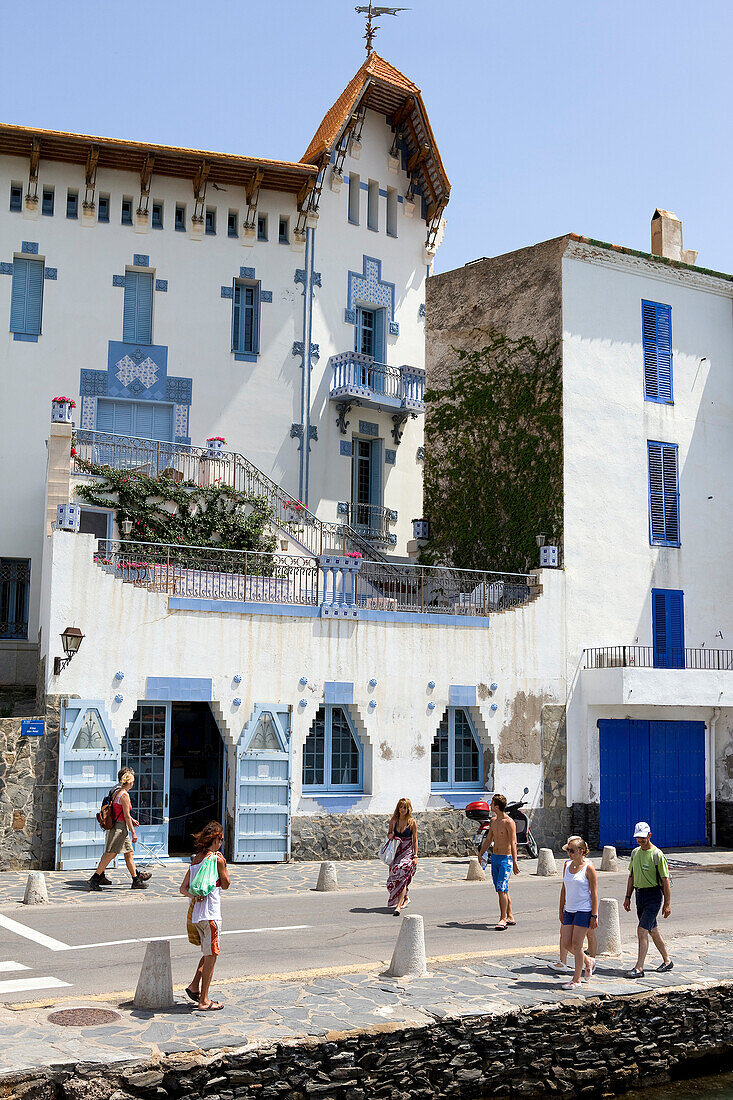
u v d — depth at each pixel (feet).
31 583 88.99
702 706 87.76
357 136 107.34
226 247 99.76
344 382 103.04
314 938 47.55
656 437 93.97
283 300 101.71
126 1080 30.63
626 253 92.63
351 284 106.32
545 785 82.17
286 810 69.82
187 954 43.52
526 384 93.50
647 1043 41.96
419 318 111.14
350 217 107.24
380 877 65.62
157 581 69.92
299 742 71.10
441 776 78.33
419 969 41.78
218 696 68.28
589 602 87.04
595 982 42.98
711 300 99.76
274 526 87.35
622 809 85.81
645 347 94.58
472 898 60.23
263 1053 32.96
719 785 91.71
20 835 61.93
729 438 99.09
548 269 92.27
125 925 48.14
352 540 95.71
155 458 88.84
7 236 92.53
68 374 92.99
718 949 50.16
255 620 70.13
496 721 80.02
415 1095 35.86
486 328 99.55
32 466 90.68
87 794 63.31
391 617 75.82
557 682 83.97
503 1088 38.01
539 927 51.78
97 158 93.97
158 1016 34.91
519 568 91.97
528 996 40.11
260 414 99.55
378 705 74.59
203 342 97.96
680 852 86.17
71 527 65.41
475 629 79.92
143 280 97.40
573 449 88.79
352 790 73.92
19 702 79.41
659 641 90.84
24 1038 32.04
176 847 72.13
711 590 95.20
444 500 102.58
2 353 91.45
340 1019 35.83
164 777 67.31
